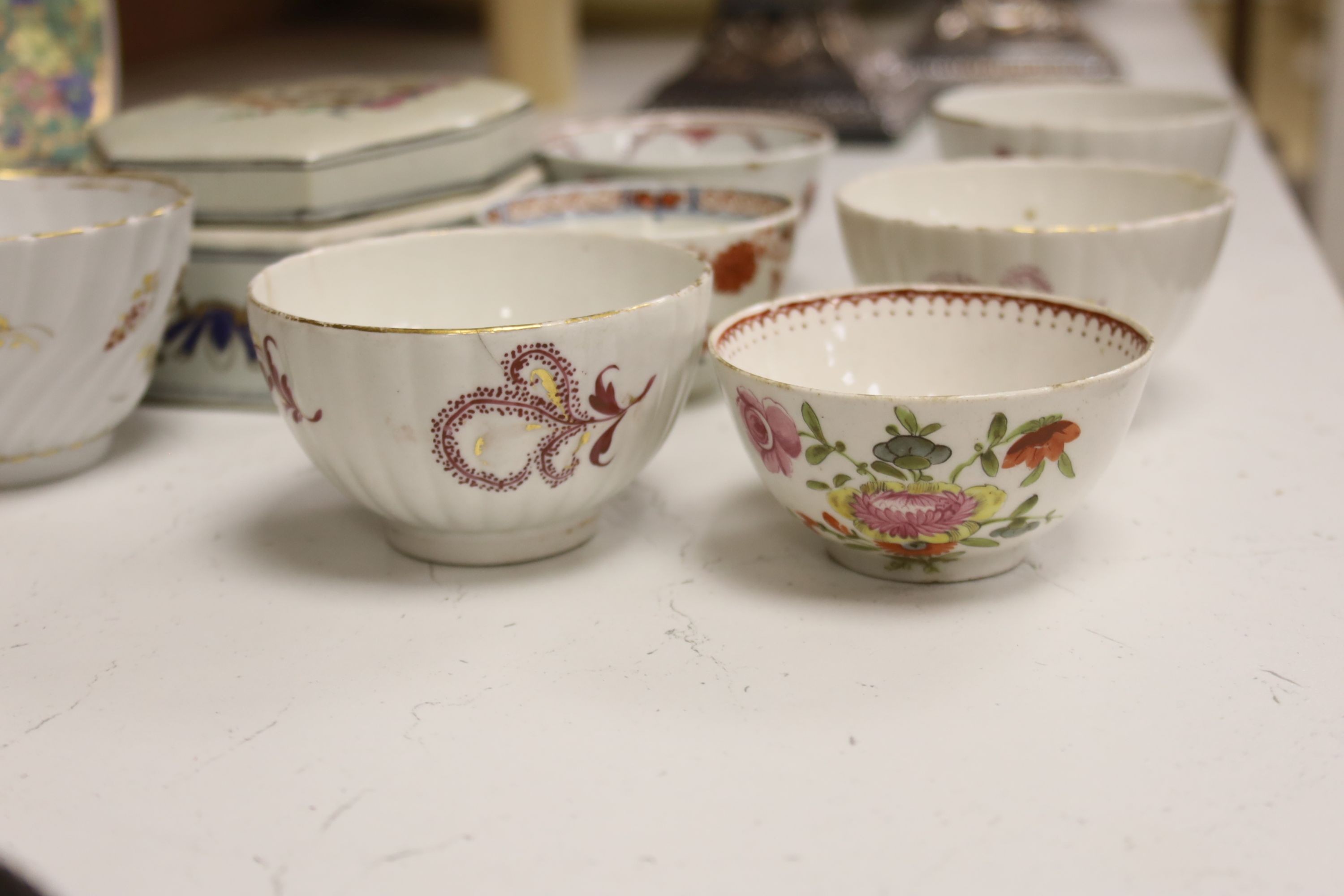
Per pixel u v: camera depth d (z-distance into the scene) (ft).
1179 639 1.54
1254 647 1.51
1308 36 8.36
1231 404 2.23
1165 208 2.30
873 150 4.05
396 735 1.40
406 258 1.96
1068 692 1.44
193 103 2.49
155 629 1.64
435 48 5.66
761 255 2.15
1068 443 1.51
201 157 2.18
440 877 1.20
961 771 1.32
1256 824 1.24
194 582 1.75
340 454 1.62
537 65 4.64
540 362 1.53
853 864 1.20
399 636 1.60
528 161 2.67
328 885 1.19
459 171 2.39
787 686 1.47
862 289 1.89
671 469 2.06
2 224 2.15
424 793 1.31
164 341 2.30
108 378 1.97
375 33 6.20
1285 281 2.86
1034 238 1.96
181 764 1.37
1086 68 4.64
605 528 1.87
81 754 1.39
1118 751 1.34
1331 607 1.59
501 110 2.50
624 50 6.24
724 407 2.31
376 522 1.92
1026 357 1.84
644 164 2.55
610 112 4.54
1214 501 1.88
